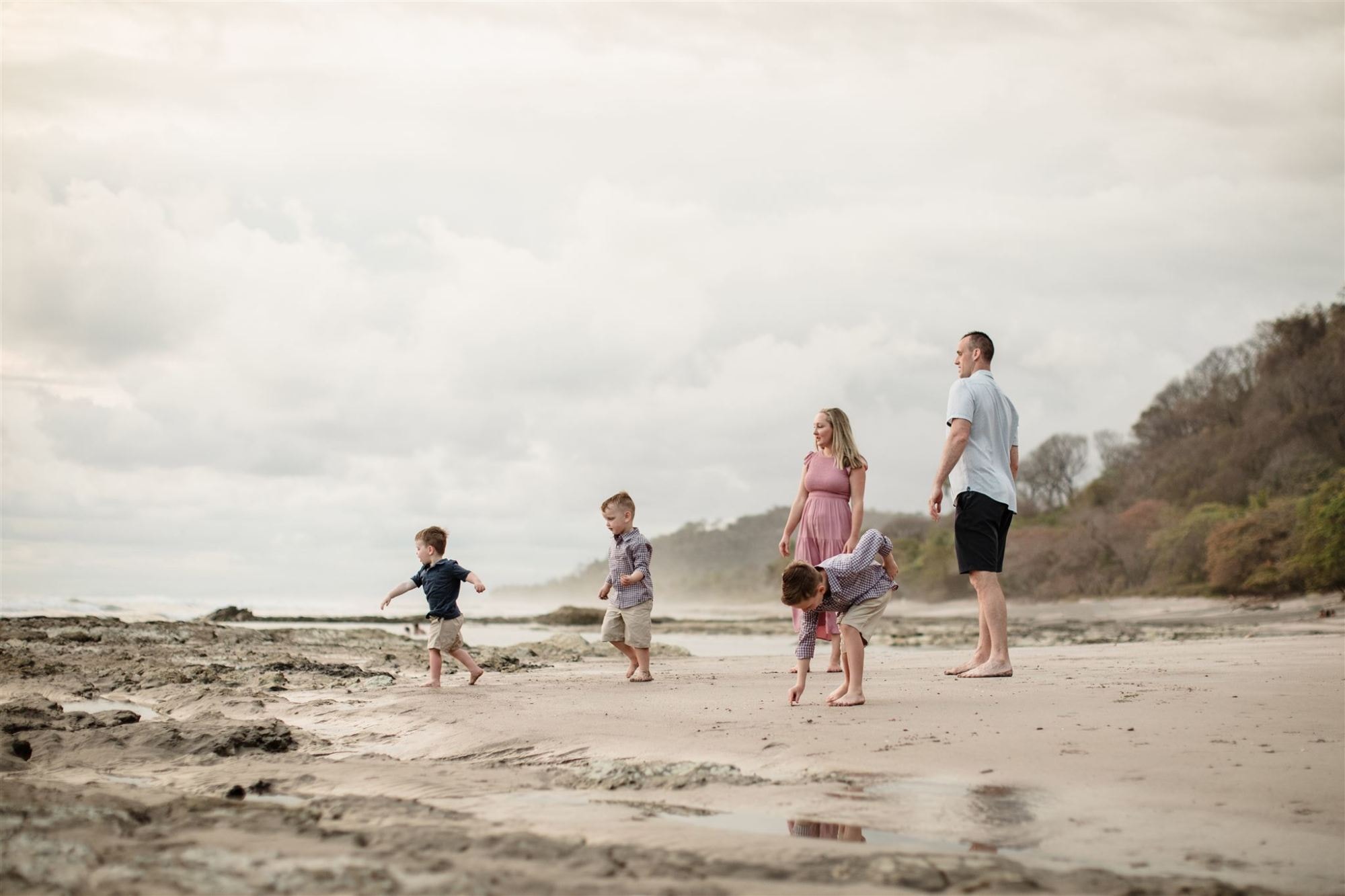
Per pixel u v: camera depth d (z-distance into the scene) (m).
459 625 8.95
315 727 6.60
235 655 12.27
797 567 6.15
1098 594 79.25
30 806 3.69
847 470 8.84
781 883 2.90
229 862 3.03
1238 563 61.31
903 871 2.94
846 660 6.25
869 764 4.50
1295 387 82.56
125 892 2.76
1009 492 7.58
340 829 3.52
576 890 2.81
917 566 109.62
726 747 5.01
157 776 4.90
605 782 4.47
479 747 5.48
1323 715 5.07
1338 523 52.28
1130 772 4.11
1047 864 3.11
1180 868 3.06
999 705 5.75
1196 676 6.98
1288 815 3.53
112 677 9.53
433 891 2.78
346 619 35.66
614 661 12.78
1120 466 112.06
